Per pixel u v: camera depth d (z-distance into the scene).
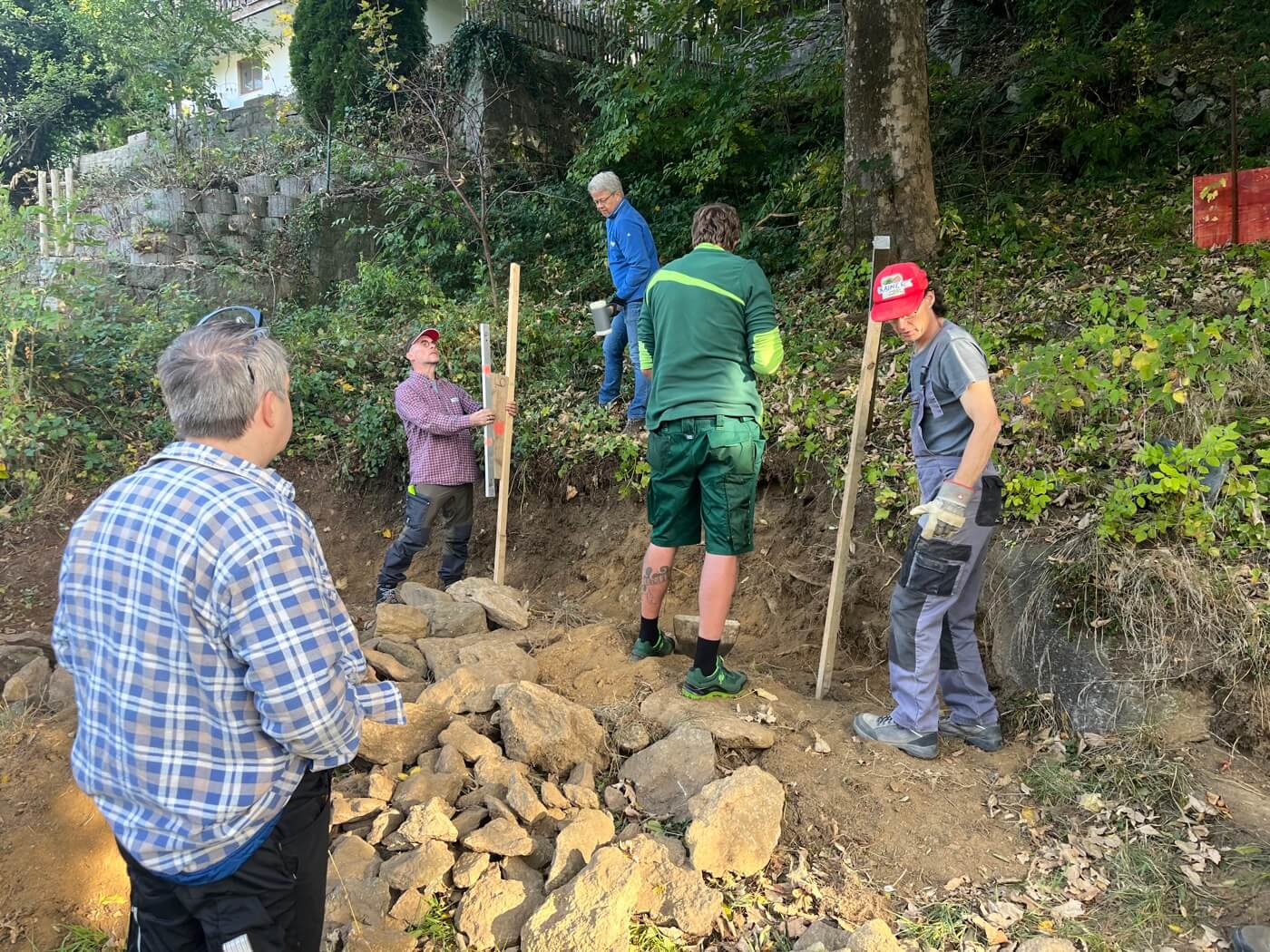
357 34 11.05
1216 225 4.61
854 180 6.99
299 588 1.55
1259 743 3.04
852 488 3.53
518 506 6.02
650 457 3.51
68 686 3.49
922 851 2.81
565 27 11.78
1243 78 7.49
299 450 6.75
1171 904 2.55
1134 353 4.09
